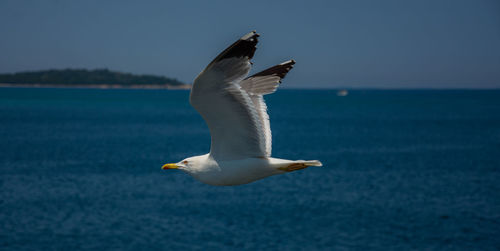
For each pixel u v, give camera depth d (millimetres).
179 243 16547
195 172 6695
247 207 21125
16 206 20875
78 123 67188
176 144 45312
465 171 30938
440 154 39281
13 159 34406
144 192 23938
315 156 37875
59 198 22453
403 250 15867
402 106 131250
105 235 17234
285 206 21297
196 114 91062
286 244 16406
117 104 125188
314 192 24062
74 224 18469
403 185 26109
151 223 18719
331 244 16453
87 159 34969
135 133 55188
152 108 109938
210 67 5402
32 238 16828
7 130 55969
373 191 24500
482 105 137625
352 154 39094
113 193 23672
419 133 57438
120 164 32875
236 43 5289
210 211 20438
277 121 76062
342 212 20359
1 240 16594
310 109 114250
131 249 15891
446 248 16016
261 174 6469
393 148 43312
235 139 6316
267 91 7223
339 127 65250
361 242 16625
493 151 41219
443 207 21203
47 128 59312
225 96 5734
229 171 6465
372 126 67000
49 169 30422
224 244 16438
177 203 21828
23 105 112375
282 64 7215
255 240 16875
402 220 19188
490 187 25609
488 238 16984
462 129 63031
